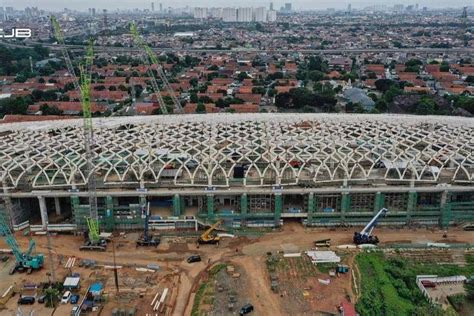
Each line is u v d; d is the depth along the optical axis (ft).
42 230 396.16
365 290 312.09
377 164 420.36
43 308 296.92
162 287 319.68
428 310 282.97
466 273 333.83
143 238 376.89
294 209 411.95
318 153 419.95
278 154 418.10
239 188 399.85
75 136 468.34
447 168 419.95
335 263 345.31
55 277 329.72
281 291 312.71
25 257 340.18
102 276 331.98
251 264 346.54
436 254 360.07
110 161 411.34
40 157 415.23
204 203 413.59
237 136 456.04
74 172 395.14
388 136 458.50
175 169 413.59
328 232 397.60
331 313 290.15
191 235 390.21
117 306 298.35
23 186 397.60
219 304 299.58
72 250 368.89
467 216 409.08
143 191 395.75
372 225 380.17
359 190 398.83
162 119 518.37
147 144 439.22
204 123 498.69
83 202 408.67
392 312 289.74
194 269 341.21
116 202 405.59
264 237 387.96
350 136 454.40
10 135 471.21
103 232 396.78
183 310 296.71
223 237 387.55
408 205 405.59
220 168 406.21
